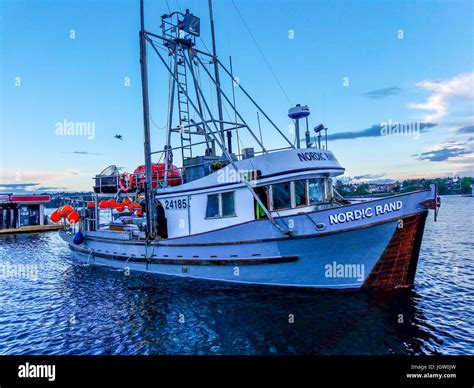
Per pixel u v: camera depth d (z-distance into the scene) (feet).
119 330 32.32
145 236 50.75
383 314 32.89
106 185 63.82
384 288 37.93
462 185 264.52
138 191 58.85
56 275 57.21
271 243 38.93
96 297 42.39
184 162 51.93
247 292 39.06
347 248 37.11
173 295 40.11
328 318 32.22
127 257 52.90
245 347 27.94
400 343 27.99
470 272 51.65
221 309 35.17
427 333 29.53
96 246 60.08
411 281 38.32
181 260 45.42
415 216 36.01
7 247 96.84
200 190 45.57
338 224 36.91
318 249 37.52
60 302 41.78
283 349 27.45
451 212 175.42
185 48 53.83
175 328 31.81
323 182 43.27
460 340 28.40
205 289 40.98
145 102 50.85
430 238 90.27
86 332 32.37
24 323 35.65
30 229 136.87
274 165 40.55
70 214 61.98
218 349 27.84
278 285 39.50
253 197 41.73
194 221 46.78
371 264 37.40
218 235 42.22
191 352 27.58
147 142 50.65
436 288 42.29
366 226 36.29
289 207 40.78
